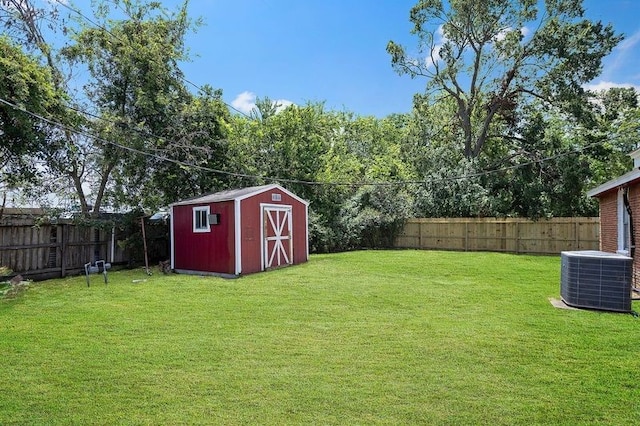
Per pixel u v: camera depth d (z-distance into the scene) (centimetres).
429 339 488
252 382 366
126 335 517
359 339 492
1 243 970
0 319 606
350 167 2117
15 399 336
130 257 1299
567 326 541
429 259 1377
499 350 447
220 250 1085
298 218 1310
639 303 687
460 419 300
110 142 1103
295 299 733
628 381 365
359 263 1276
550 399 331
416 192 1923
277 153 1802
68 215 1169
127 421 299
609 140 1816
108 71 1291
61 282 980
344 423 294
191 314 627
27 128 936
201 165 1444
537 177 1778
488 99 2075
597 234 1508
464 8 1922
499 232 1695
